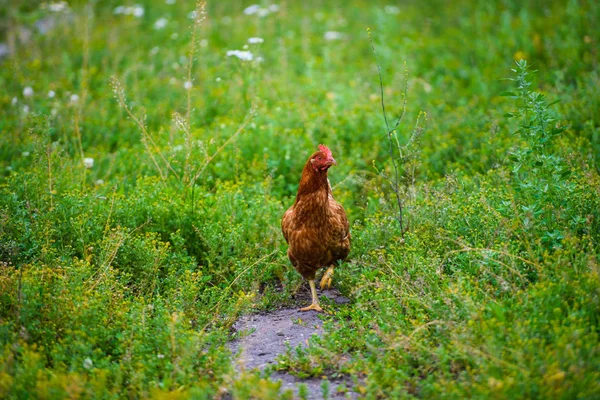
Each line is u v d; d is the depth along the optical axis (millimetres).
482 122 17594
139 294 11047
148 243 11867
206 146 14648
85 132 18734
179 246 12469
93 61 25000
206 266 12906
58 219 12281
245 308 11320
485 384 7477
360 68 24719
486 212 11461
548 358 7527
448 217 12000
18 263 11336
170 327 8969
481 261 10086
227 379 8133
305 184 11242
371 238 12570
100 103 19953
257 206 13789
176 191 14023
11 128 17938
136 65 22734
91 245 11906
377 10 28797
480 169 15344
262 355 9938
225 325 10648
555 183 10594
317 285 13047
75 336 8898
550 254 10234
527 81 11328
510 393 7188
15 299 9398
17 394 7633
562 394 7027
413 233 11812
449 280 10023
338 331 10031
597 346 7781
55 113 18078
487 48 24062
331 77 23438
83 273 10203
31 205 12500
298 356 9383
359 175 16219
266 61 25000
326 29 30172
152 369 8477
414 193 12992
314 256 11641
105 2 32312
